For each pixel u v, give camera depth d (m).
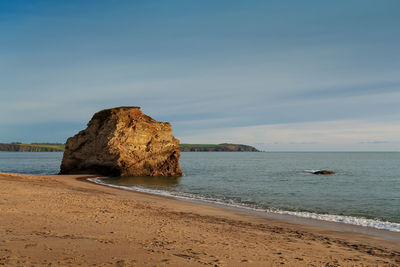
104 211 17.12
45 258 7.47
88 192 27.70
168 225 14.37
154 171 57.75
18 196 20.56
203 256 8.98
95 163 56.00
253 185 42.38
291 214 21.27
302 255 10.34
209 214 19.78
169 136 59.78
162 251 9.16
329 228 16.83
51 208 16.55
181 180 49.50
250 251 10.28
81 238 10.12
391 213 22.38
